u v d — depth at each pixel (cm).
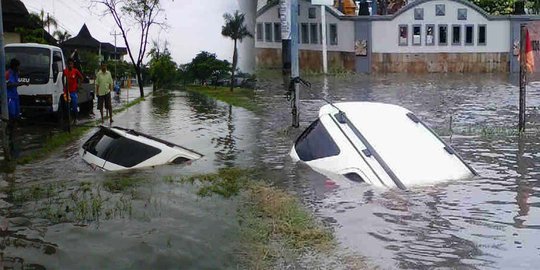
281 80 3338
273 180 862
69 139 1344
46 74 1680
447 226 648
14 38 2895
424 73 3947
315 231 633
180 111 1991
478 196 762
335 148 900
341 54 4078
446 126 1484
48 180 885
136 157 979
